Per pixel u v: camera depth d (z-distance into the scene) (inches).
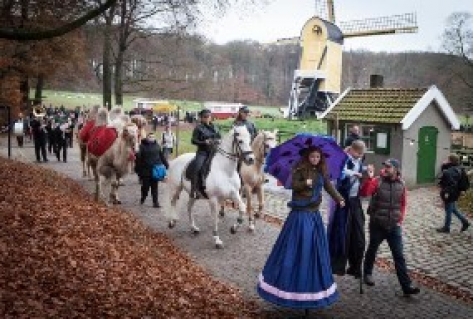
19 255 269.6
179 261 354.6
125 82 1242.6
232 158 412.8
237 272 355.9
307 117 2050.9
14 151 1087.6
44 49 1050.7
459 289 351.6
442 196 518.3
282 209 598.9
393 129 844.6
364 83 3518.7
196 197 433.7
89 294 247.9
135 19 1069.1
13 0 551.5
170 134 893.8
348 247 326.0
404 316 292.7
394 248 324.5
